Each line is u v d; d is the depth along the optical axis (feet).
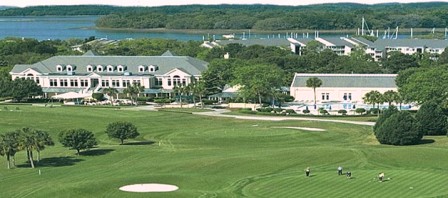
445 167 501.56
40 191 461.37
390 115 650.84
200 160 548.31
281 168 513.86
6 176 527.81
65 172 535.19
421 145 616.39
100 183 472.44
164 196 435.12
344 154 551.18
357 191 426.92
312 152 561.84
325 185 447.01
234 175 495.82
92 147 637.30
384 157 538.88
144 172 518.37
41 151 630.74
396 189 428.97
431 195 411.13
